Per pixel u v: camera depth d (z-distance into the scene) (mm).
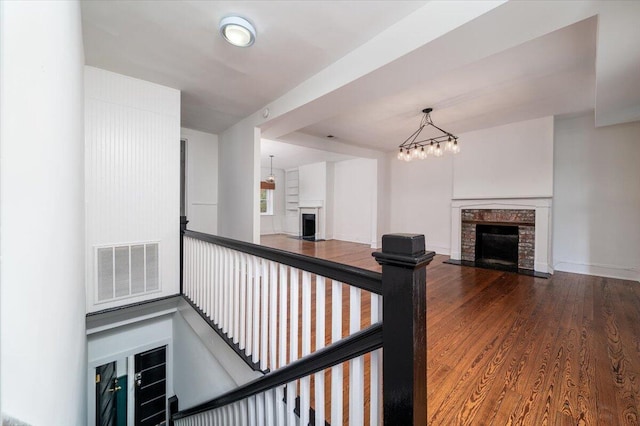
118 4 1806
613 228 4133
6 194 401
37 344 585
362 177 7891
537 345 2160
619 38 1785
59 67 920
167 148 3061
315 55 2404
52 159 793
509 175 4777
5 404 399
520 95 3402
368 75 2252
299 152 7250
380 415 948
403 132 5094
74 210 1504
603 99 2799
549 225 4398
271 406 1430
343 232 8445
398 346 820
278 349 1646
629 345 2150
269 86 3010
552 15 1558
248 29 1978
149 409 3430
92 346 2820
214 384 2412
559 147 4547
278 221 10344
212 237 2355
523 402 1542
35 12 575
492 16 1572
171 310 3207
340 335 1113
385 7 1835
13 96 434
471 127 4902
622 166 4066
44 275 666
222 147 4797
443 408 1504
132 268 2846
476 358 1984
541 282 3926
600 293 3438
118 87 2742
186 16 1925
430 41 1801
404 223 6754
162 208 3041
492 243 5176
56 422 818
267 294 1661
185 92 3166
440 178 6117
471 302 3145
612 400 1549
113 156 2715
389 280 847
